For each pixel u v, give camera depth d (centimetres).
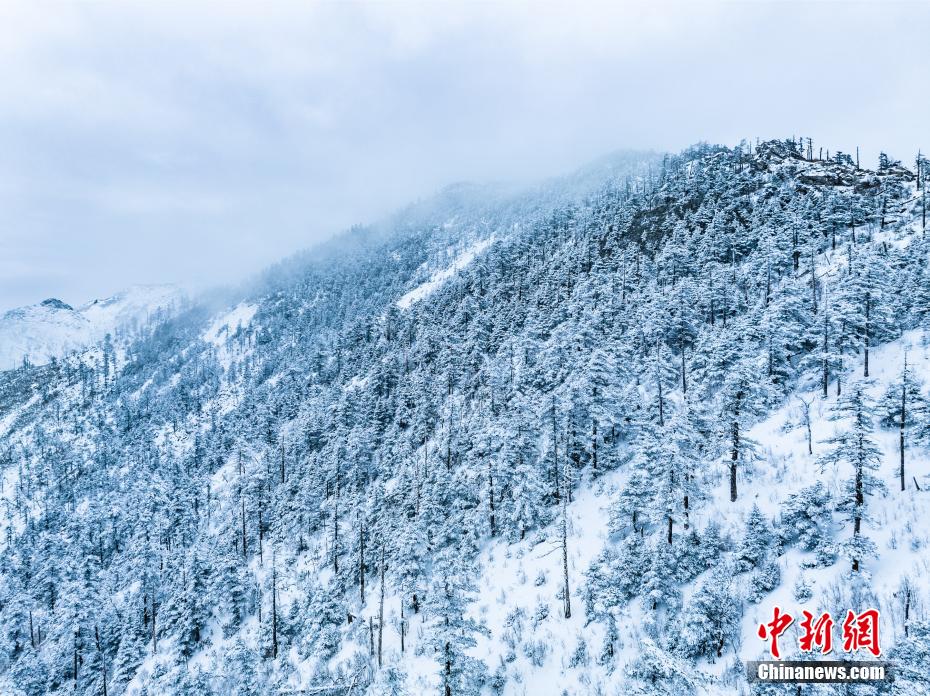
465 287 11938
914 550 2530
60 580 6444
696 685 2270
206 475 9419
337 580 5031
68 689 4884
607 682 2658
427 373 8288
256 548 6475
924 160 9106
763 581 2752
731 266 7544
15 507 11300
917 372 3978
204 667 4450
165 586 5719
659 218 10531
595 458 4869
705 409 4559
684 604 2872
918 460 3150
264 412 10250
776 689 2097
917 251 5781
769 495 3434
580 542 3950
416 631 3872
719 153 12125
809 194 8969
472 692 2759
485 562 4400
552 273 10094
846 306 4709
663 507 3419
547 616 3366
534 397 6025
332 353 12631
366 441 7231
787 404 4619
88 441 14988
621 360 6100
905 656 1980
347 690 3419
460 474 5659
